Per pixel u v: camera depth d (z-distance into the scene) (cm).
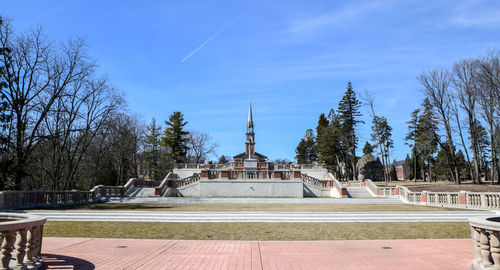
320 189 3853
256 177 3722
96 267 890
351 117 6769
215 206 2541
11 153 2747
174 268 888
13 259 807
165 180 3734
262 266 912
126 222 1788
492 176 4353
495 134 4256
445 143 4916
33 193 2227
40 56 2980
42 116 2981
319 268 885
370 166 7906
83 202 2864
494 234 708
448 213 1941
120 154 5419
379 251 1127
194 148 8619
